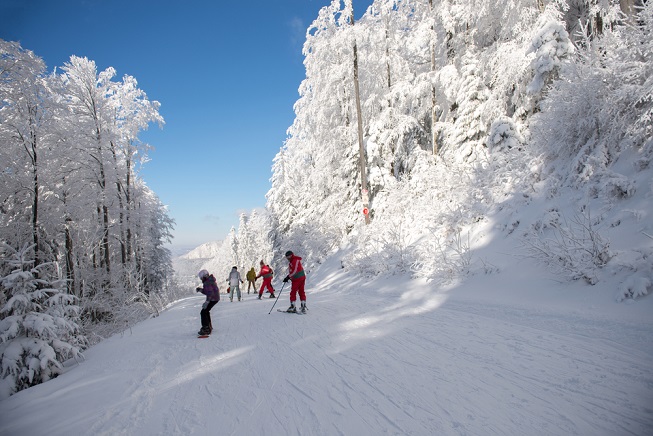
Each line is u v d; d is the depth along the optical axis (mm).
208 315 7047
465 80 15688
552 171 9195
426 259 10414
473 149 14867
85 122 18516
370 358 4602
